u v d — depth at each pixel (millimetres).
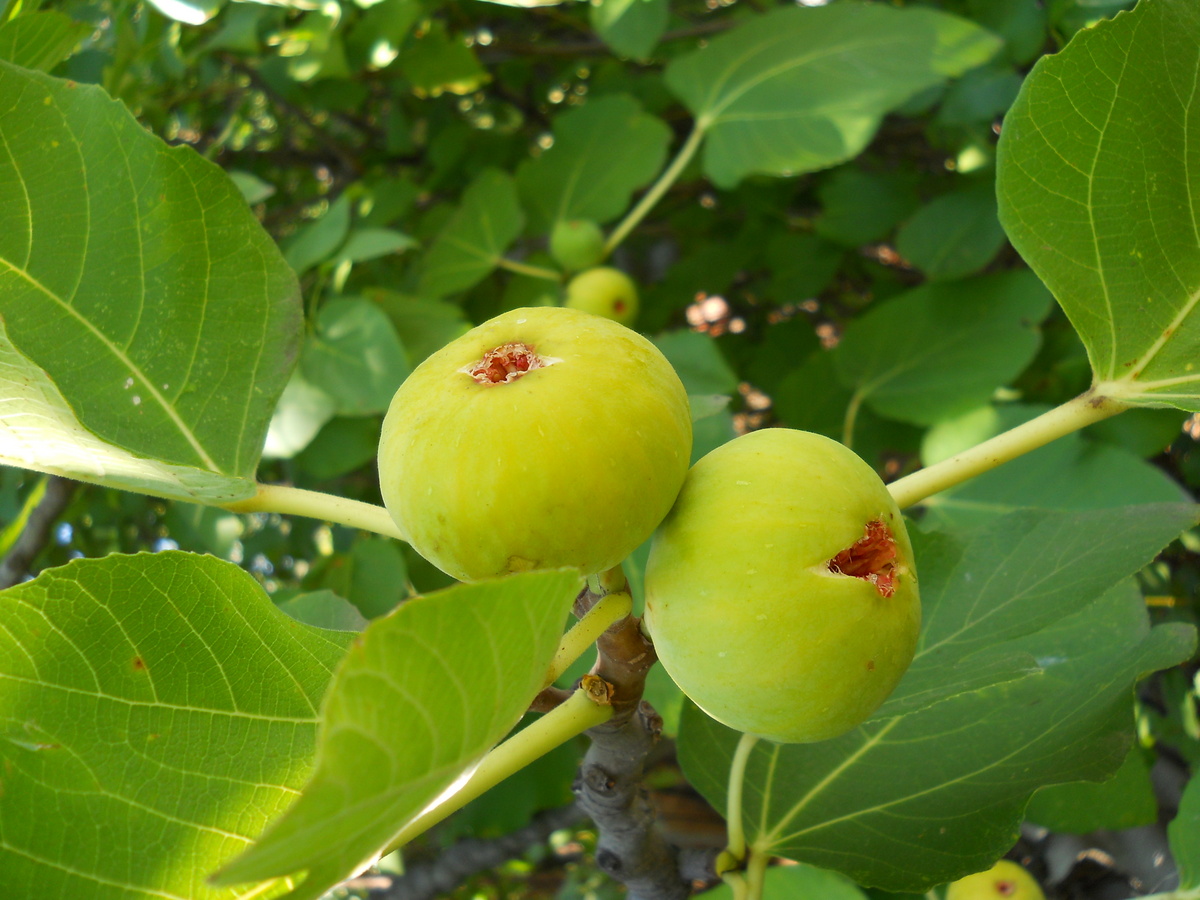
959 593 265
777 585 180
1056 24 469
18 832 203
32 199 230
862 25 520
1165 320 225
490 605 151
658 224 761
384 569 465
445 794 180
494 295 692
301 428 451
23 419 226
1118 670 256
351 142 827
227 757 219
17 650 210
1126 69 214
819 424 542
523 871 885
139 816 210
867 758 271
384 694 145
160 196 236
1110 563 247
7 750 206
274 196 836
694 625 185
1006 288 498
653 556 194
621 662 203
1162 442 447
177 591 220
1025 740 261
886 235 579
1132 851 381
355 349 456
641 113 604
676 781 607
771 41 539
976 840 255
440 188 720
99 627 215
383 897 561
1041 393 546
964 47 489
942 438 482
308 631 227
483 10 707
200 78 680
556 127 616
